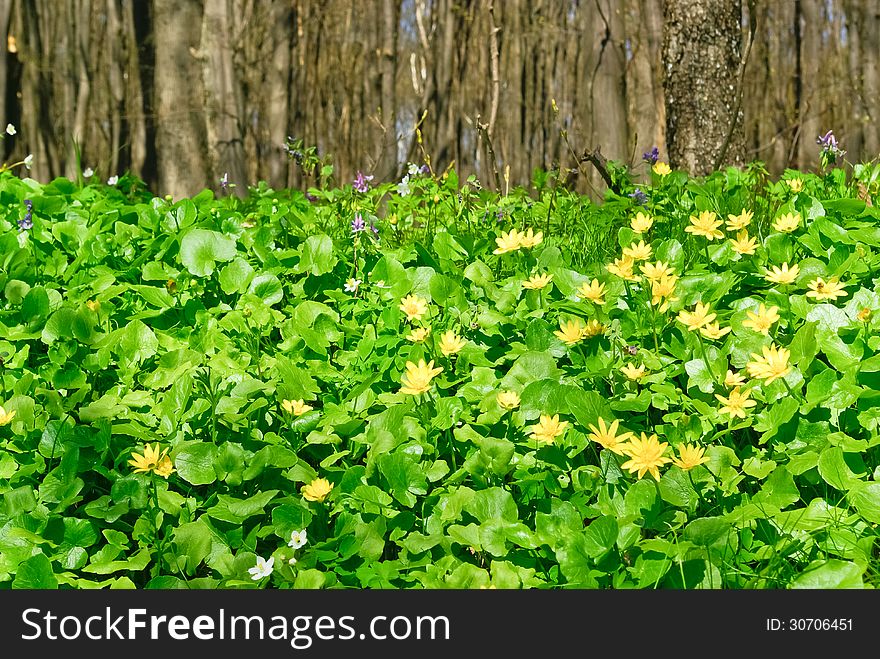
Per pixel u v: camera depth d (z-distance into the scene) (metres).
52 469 2.76
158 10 7.42
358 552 2.44
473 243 3.90
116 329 3.50
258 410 2.91
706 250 3.57
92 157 7.52
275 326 3.46
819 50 8.39
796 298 3.04
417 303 3.16
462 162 7.37
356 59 7.43
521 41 7.33
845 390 2.58
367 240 4.16
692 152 6.20
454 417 2.78
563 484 2.56
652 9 7.25
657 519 2.34
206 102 7.46
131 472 2.71
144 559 2.44
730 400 2.53
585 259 4.11
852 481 2.35
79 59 7.46
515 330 3.28
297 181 7.52
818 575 2.07
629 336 3.08
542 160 7.37
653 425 2.88
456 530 2.38
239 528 2.53
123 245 4.13
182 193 7.50
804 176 4.79
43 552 2.46
